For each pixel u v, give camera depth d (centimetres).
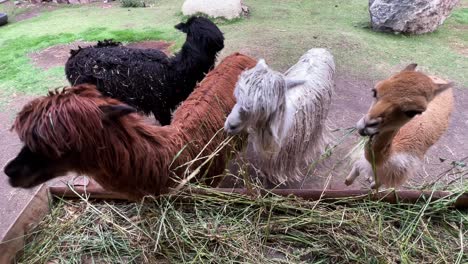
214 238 227
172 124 255
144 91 388
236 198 244
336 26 748
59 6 1049
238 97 230
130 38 700
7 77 567
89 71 377
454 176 343
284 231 233
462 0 943
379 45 647
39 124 174
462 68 568
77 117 179
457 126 429
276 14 831
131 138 203
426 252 221
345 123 435
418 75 197
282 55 594
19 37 743
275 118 244
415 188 294
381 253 217
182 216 238
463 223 237
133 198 234
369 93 500
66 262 219
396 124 204
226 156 279
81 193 251
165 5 959
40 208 241
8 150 405
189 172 241
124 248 225
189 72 391
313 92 306
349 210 239
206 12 787
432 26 717
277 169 311
